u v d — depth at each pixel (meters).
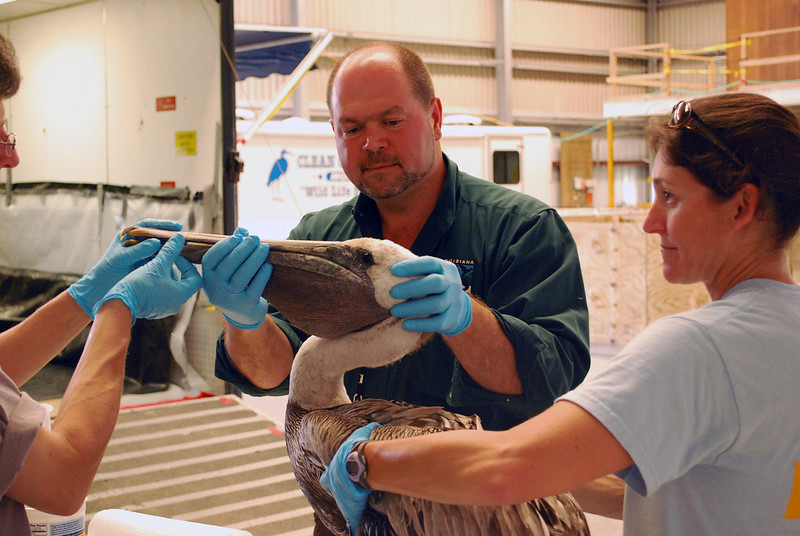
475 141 9.38
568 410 1.23
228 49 4.38
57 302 1.85
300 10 15.38
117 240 1.86
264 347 2.08
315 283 1.60
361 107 1.97
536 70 19.23
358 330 1.69
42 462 1.40
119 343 1.56
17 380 1.80
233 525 2.66
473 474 1.23
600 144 20.36
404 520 1.49
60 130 4.88
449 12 17.80
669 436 1.21
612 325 8.21
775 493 1.27
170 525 1.51
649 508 1.41
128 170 4.73
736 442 1.25
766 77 11.42
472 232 2.15
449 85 18.08
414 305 1.55
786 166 1.30
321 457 1.58
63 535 2.19
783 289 1.33
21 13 4.84
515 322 1.83
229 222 4.48
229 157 4.43
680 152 1.35
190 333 4.63
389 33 17.03
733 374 1.24
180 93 4.51
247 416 4.01
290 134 7.79
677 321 1.29
